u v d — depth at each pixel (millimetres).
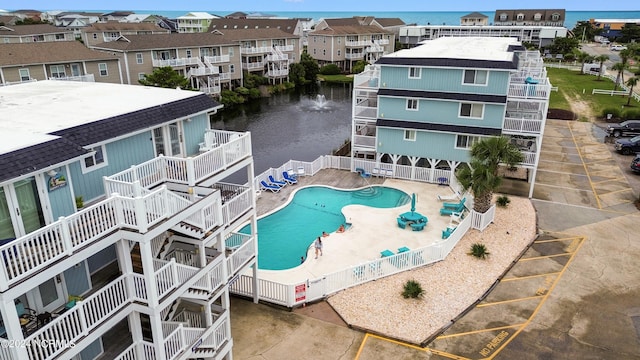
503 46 44969
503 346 17828
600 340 18141
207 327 16031
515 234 26953
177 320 16984
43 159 12297
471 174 27031
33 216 12695
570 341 18094
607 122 54469
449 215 29375
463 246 25516
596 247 25500
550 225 28234
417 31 127375
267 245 26188
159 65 65562
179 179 15820
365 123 37375
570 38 118688
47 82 24688
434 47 43500
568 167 38812
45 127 14633
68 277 13766
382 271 22391
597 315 19656
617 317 19516
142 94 20562
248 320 19500
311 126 60969
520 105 37969
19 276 10359
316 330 18828
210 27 123375
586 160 40656
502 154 26531
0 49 49656
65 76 52938
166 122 17656
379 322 19219
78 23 140875
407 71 33688
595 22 186250
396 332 18609
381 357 17297
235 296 21281
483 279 22375
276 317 19688
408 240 26109
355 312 19891
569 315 19688
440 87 33156
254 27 116938
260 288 20594
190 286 14648
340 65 108375
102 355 14328
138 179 14969
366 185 34500
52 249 11797
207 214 15602
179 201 13930
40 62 50094
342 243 25781
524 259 24297
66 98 19625
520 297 20984
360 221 28484
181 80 59906
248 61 85625
